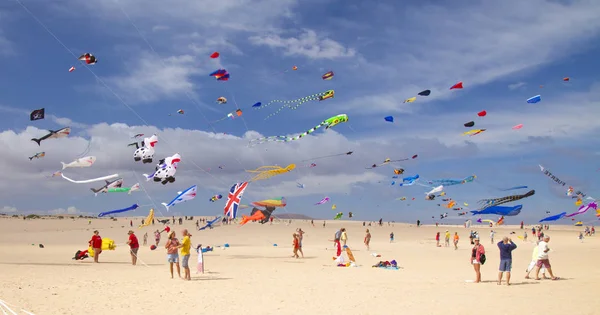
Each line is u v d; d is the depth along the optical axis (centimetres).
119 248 3744
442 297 1346
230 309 1156
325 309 1162
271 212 2723
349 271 2122
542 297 1350
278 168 2495
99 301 1230
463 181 2738
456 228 8231
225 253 3247
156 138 2217
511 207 2108
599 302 1265
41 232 5872
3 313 1049
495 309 1166
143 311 1117
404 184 3003
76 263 2388
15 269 1964
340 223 9519
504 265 1617
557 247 3950
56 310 1098
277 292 1432
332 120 2452
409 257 2964
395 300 1294
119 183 2252
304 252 3356
